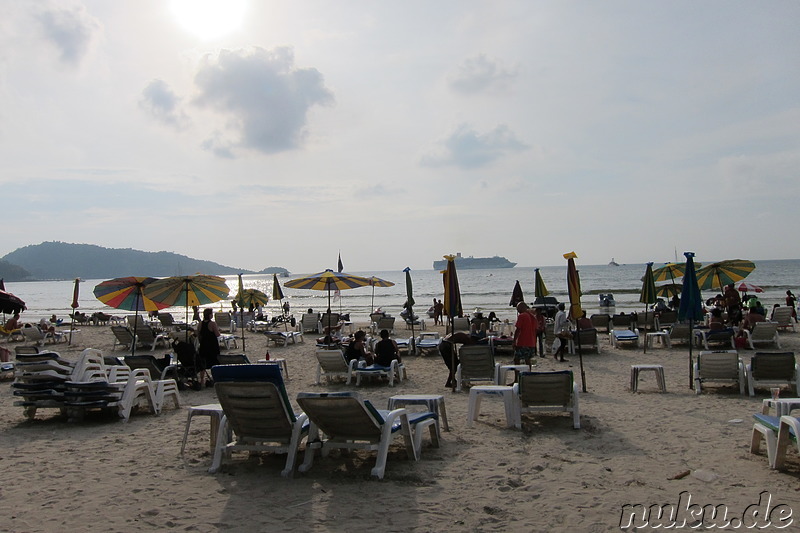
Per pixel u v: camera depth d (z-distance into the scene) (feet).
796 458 19.42
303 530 13.91
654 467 18.88
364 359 40.93
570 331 50.19
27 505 15.87
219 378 17.98
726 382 35.60
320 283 45.75
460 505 15.51
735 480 17.37
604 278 298.97
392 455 20.31
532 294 196.85
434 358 52.11
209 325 37.35
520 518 14.65
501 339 52.75
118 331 64.49
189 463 19.63
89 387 26.22
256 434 18.52
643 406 29.09
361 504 15.57
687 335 54.08
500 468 18.80
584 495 16.26
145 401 31.60
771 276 264.31
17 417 28.71
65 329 93.40
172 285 43.24
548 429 24.36
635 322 67.72
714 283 61.57
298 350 60.49
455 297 42.42
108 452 21.50
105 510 15.38
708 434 23.07
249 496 16.26
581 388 34.96
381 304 176.45
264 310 158.30
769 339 51.39
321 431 20.62
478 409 26.61
